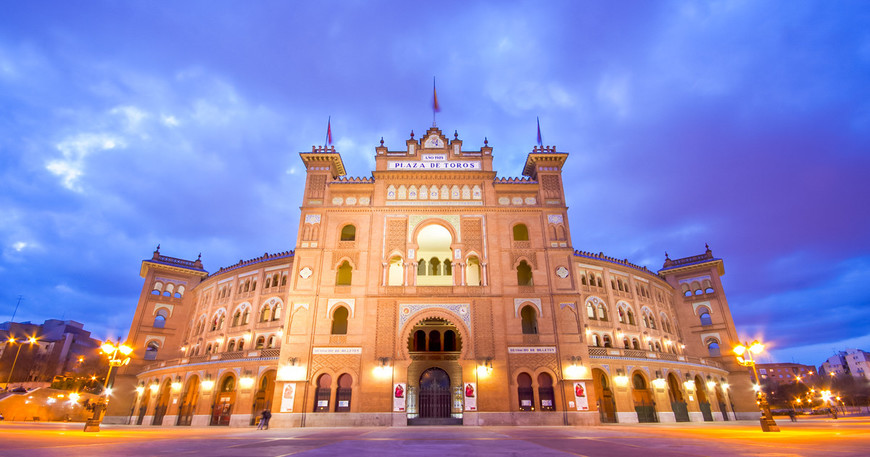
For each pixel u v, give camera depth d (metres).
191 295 62.47
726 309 59.75
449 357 41.66
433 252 48.22
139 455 11.84
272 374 44.62
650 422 43.47
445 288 39.53
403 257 40.75
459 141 46.06
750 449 13.52
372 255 40.66
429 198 43.47
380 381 36.09
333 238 41.44
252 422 40.66
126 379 54.56
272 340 47.78
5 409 49.34
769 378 138.00
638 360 46.00
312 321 38.19
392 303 38.78
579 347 37.81
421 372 41.34
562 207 43.31
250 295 52.28
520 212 43.09
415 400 40.38
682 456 11.78
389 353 37.00
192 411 46.84
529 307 41.62
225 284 56.19
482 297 39.12
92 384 74.25
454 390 40.66
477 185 44.38
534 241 41.81
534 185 44.31
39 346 101.81
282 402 35.38
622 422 42.31
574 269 40.81
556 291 39.81
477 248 41.41
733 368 57.25
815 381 120.19
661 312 58.84
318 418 34.94
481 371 36.69
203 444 16.69
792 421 44.41
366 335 37.59
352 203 43.53
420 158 45.19
